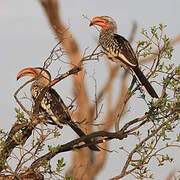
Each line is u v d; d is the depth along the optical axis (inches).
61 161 366.6
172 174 389.1
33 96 508.1
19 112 399.2
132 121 431.5
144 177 387.5
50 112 474.0
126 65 542.0
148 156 390.0
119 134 430.6
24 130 418.3
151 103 425.1
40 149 378.9
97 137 460.1
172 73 431.5
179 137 394.0
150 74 454.6
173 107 418.3
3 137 385.4
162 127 402.9
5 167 378.3
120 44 564.1
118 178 390.3
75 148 424.5
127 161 390.9
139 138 399.2
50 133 378.3
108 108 591.5
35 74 512.4
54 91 497.4
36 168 386.9
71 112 471.5
